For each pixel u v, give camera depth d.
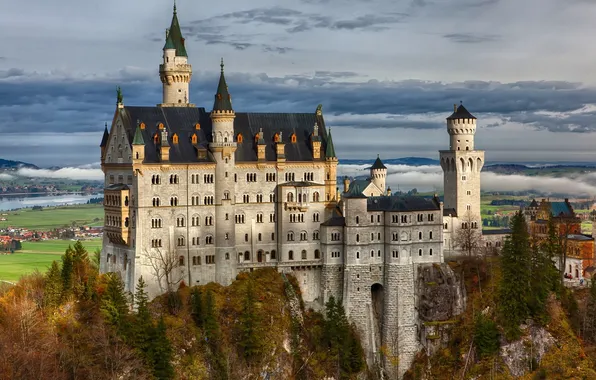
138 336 195.25
